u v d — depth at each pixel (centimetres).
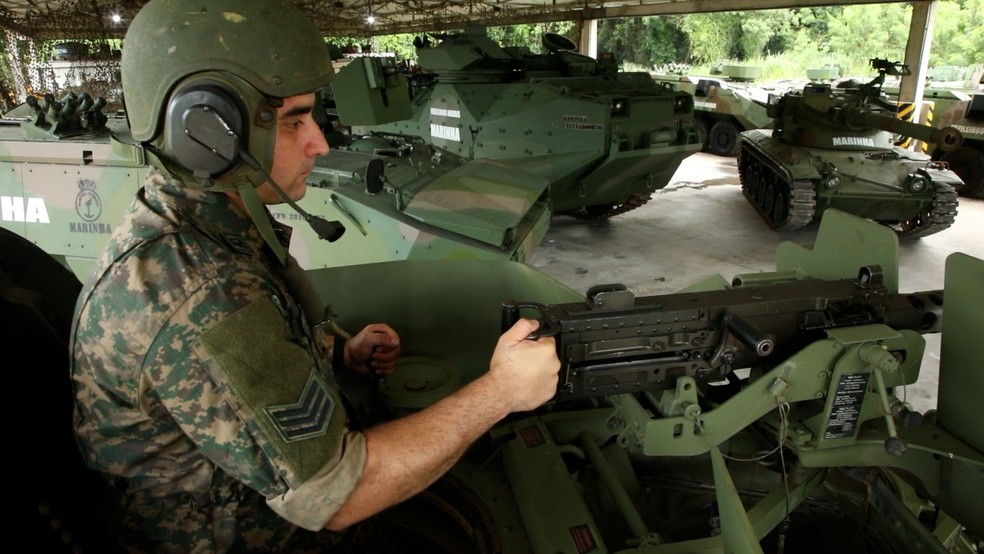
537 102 841
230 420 122
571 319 186
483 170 607
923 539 220
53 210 512
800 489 235
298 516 127
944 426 220
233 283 127
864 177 927
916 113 1255
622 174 873
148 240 128
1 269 147
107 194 499
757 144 1073
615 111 807
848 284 221
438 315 288
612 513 255
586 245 936
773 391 200
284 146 142
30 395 140
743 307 200
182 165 132
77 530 145
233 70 128
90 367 127
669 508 269
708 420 203
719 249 914
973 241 971
